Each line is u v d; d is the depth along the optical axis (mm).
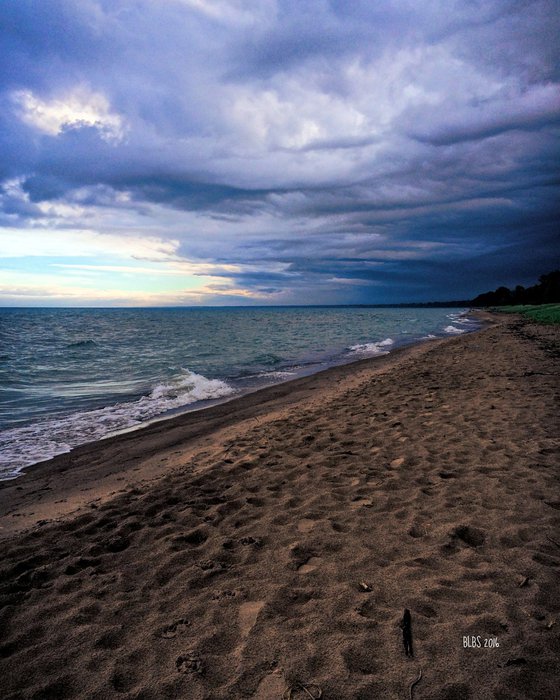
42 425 8250
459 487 4184
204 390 11531
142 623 2516
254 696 1955
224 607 2623
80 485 5285
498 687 1912
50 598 2797
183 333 35969
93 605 2707
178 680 2074
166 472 5473
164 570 3080
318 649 2209
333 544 3291
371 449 5531
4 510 4598
